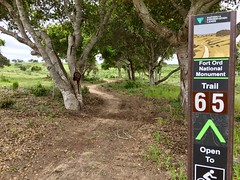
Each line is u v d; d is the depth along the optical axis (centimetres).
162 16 1370
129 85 2723
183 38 933
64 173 513
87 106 1257
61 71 1146
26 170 529
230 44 254
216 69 262
